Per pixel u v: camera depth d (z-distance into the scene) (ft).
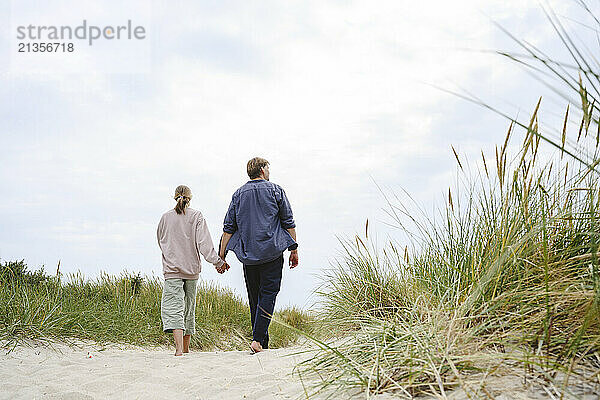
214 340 25.61
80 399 10.36
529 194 9.23
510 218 9.41
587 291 6.91
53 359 15.69
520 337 7.11
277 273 16.65
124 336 20.79
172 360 14.88
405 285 13.46
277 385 9.52
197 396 10.07
